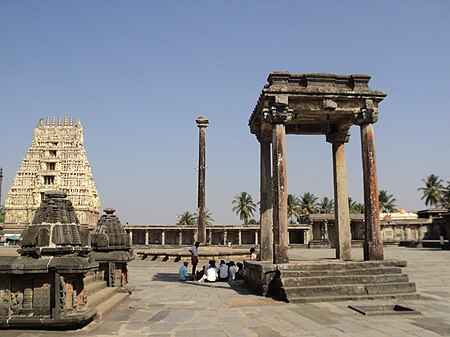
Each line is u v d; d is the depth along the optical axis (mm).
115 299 12211
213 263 19266
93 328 9094
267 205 17266
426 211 64938
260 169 17672
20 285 8922
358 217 60969
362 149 15406
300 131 18047
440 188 88125
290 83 15297
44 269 8672
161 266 28781
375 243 14797
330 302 12266
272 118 14820
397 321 9648
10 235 58312
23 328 8703
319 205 101875
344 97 15219
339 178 17422
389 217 69875
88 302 10492
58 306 8703
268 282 13664
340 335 8406
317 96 15047
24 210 70250
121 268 14070
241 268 19281
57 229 9211
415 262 25828
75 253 9578
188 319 10094
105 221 14477
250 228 69188
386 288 13055
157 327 9219
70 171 71875
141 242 69562
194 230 70062
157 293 14969
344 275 13539
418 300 12492
